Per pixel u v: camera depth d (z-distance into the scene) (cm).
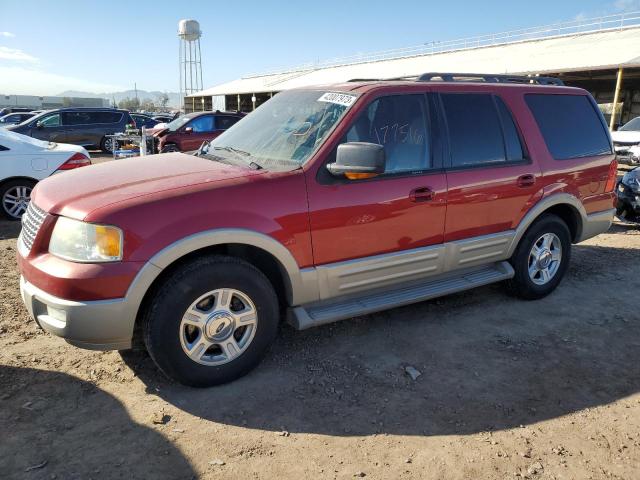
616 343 399
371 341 394
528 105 453
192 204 300
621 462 267
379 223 361
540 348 388
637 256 627
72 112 1853
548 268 482
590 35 2903
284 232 325
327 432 285
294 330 409
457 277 428
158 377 334
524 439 283
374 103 368
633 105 2884
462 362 365
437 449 273
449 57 3431
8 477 243
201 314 310
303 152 350
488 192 413
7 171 752
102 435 276
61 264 288
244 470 254
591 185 491
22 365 343
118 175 343
